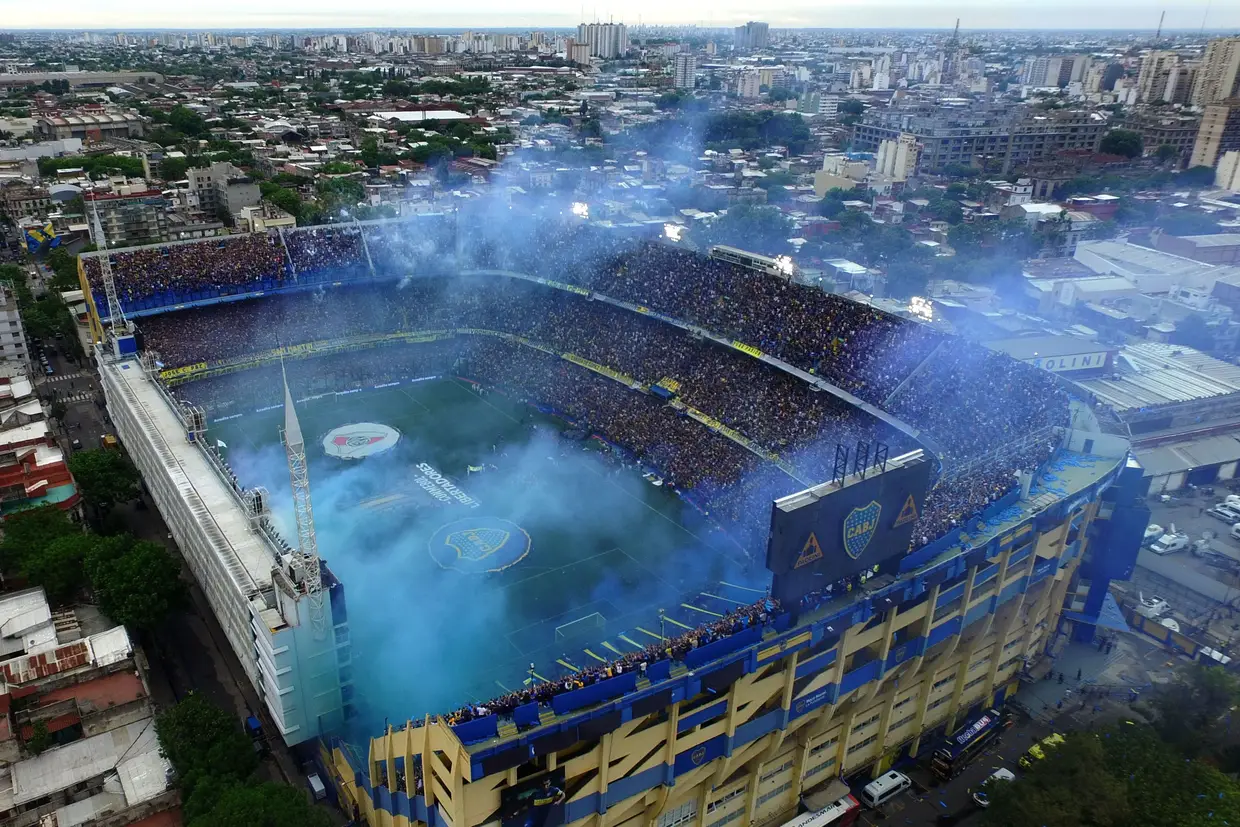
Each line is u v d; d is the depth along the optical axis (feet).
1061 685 316.81
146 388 415.44
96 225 566.77
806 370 428.97
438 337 576.61
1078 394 372.38
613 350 517.14
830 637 229.04
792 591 214.69
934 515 263.49
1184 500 450.71
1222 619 351.67
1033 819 225.97
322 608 241.76
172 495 339.16
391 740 200.34
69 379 558.56
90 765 243.19
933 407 377.30
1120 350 550.77
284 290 556.51
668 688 201.26
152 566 304.71
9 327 530.27
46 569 308.60
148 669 305.73
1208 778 241.96
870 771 277.64
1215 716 275.59
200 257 546.26
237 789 222.69
